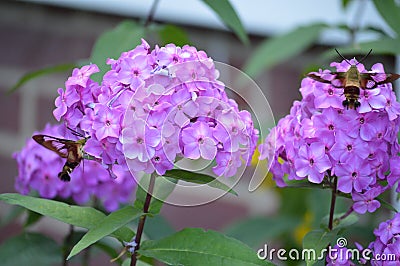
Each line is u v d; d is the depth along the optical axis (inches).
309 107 31.4
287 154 31.2
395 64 52.2
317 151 30.5
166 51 30.0
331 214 32.0
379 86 30.8
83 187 37.6
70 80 30.7
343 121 30.4
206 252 30.7
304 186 32.0
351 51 37.9
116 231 31.7
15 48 54.6
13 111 53.7
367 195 30.9
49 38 55.2
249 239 46.6
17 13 54.8
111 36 37.8
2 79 53.9
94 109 30.0
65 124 31.2
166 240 31.2
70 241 38.4
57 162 37.3
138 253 31.5
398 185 31.6
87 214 31.1
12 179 53.0
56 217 30.8
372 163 30.5
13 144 53.3
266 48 43.4
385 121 30.5
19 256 38.0
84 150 29.8
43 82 54.4
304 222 46.6
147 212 31.3
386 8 38.9
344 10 45.0
